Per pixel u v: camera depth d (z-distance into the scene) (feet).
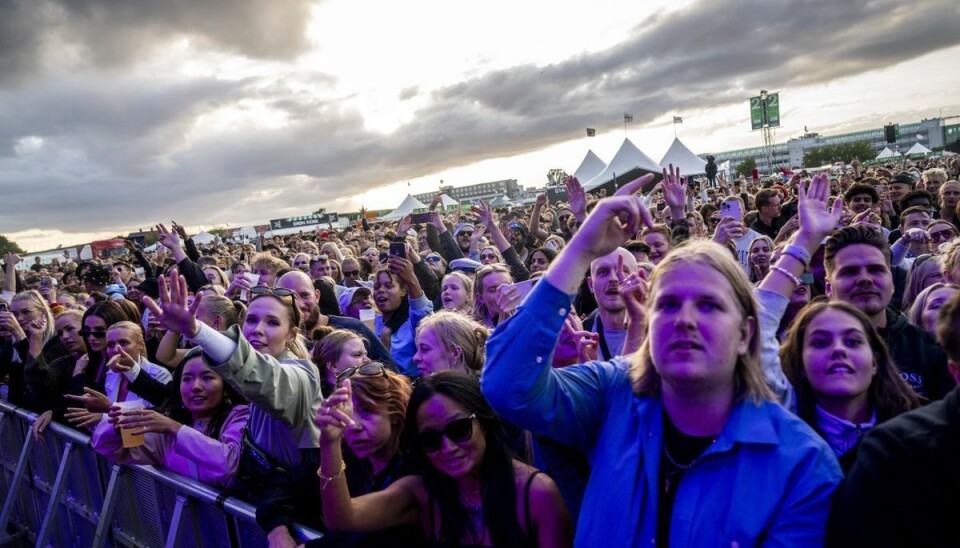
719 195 45.14
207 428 9.79
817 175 7.08
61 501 12.98
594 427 5.51
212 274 25.03
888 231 20.27
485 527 6.10
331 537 6.63
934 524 3.87
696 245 4.96
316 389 8.68
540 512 6.04
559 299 5.03
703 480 4.58
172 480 9.55
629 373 5.44
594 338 8.05
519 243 30.96
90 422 11.02
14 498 14.06
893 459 4.05
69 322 15.01
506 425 7.59
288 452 8.46
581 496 6.99
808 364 6.34
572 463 6.95
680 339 4.54
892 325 8.61
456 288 15.51
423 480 6.41
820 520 4.33
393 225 78.18
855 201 20.35
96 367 13.61
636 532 4.71
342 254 32.73
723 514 4.42
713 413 4.76
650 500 4.73
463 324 9.94
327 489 5.97
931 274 12.26
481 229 30.71
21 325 16.63
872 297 8.48
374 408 7.06
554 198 105.91
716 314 4.55
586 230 5.04
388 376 7.32
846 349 6.15
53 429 13.17
